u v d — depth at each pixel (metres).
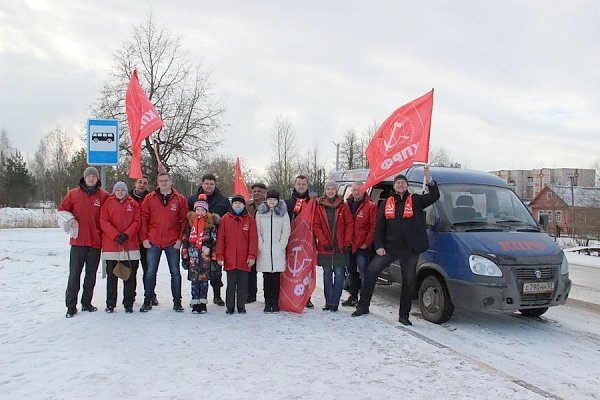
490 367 5.46
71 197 7.48
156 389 4.69
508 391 4.77
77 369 5.21
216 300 8.40
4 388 4.73
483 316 8.23
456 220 7.75
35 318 7.34
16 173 62.66
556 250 7.42
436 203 7.97
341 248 7.94
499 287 6.89
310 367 5.32
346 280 10.03
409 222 7.27
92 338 6.27
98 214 7.64
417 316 8.07
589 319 8.29
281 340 6.28
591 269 16.36
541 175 95.19
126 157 27.94
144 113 8.50
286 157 41.91
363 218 8.13
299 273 7.88
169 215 7.67
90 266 7.64
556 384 5.20
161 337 6.34
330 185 7.99
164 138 28.61
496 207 8.27
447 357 5.73
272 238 7.69
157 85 28.73
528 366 5.77
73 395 4.55
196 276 7.54
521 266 6.98
